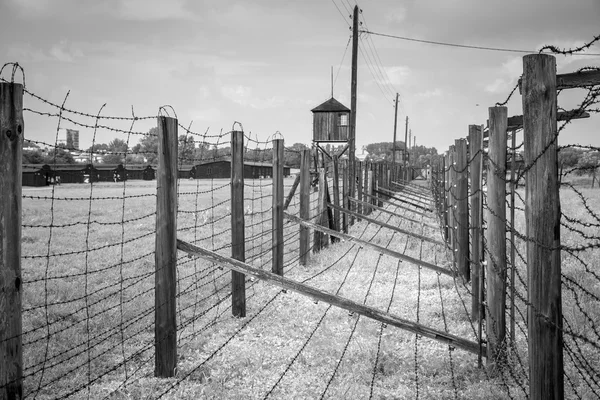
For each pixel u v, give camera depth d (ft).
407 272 38.93
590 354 20.43
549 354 11.78
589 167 11.67
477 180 26.68
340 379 19.08
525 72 11.87
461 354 21.79
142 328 24.86
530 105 11.78
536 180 11.72
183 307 29.07
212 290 33.17
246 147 28.86
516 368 19.38
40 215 85.46
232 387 18.52
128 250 48.29
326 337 23.61
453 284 34.78
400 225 66.64
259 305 29.76
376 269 37.09
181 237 56.34
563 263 34.91
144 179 262.67
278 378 19.24
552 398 11.79
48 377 19.02
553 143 11.64
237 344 22.90
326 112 137.28
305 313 27.96
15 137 12.57
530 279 11.93
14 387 12.79
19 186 12.71
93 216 83.51
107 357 21.27
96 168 240.53
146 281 35.60
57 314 26.96
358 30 86.89
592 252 38.19
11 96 12.51
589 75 13.69
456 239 37.37
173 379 19.20
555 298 11.73
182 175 234.58
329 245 51.21
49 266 40.88
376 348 22.12
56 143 14.79
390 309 28.63
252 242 51.55
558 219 11.72
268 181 189.57
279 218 34.99
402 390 17.90
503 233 19.36
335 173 55.42
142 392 17.97
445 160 51.49
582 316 24.09
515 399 16.71
